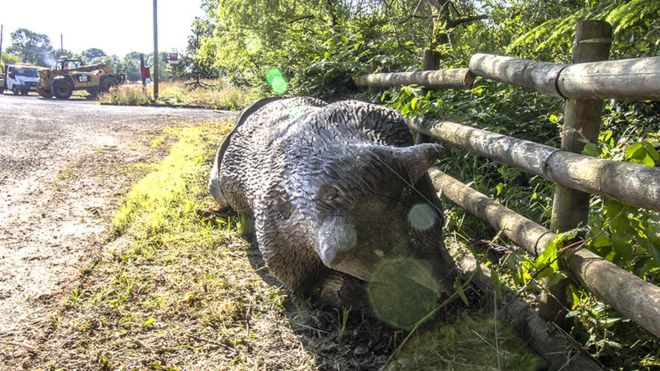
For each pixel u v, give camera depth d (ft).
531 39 19.06
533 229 10.45
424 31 29.94
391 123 11.31
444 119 15.97
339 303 11.55
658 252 8.18
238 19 50.24
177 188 20.53
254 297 12.69
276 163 11.19
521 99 18.13
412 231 9.38
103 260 14.57
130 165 25.55
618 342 9.32
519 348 9.86
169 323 11.64
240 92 68.44
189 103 68.85
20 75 100.17
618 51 16.06
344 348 10.74
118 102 69.41
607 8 14.11
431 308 10.21
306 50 30.53
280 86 30.89
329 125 11.05
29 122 40.73
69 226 17.25
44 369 10.08
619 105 15.80
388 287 9.97
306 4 45.47
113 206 19.21
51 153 28.04
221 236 16.25
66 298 12.56
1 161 25.70
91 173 23.86
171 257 14.75
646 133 13.71
